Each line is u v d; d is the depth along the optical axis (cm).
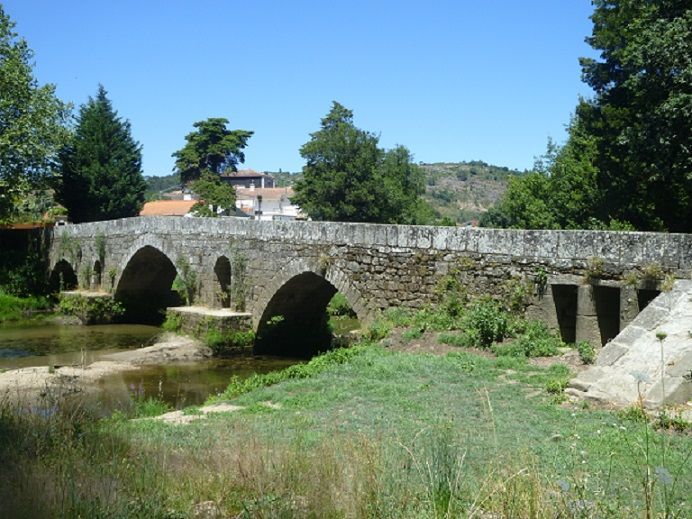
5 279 3766
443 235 1597
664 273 1206
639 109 2080
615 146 2223
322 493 521
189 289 2570
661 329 991
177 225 2670
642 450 620
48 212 5081
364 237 1783
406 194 5919
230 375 1873
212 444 745
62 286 3700
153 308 3309
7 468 567
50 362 2116
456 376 1165
